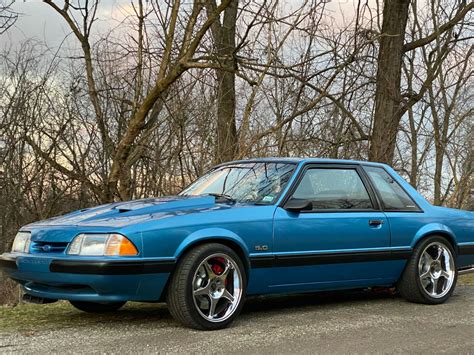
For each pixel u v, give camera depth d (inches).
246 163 256.2
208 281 200.2
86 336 190.7
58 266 187.5
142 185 413.7
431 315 233.3
